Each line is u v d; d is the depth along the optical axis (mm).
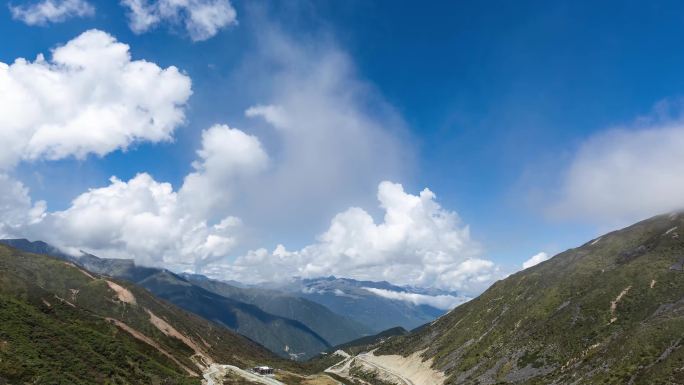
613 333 193875
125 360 172250
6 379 122750
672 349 147500
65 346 159750
